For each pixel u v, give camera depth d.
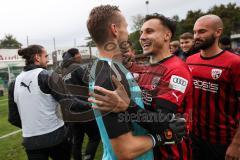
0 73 21.09
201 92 3.01
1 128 8.51
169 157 1.84
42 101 3.12
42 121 3.15
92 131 4.46
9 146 6.48
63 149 3.36
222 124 2.96
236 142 2.78
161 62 2.00
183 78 1.88
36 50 3.18
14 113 3.41
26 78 3.14
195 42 3.02
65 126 3.30
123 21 1.64
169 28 2.12
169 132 1.60
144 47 2.11
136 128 1.62
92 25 1.59
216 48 2.98
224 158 3.01
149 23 2.11
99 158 5.12
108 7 1.62
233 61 2.87
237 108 2.96
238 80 2.87
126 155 1.50
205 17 3.00
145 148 1.54
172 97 1.73
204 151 3.08
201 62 3.02
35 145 3.18
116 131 1.48
